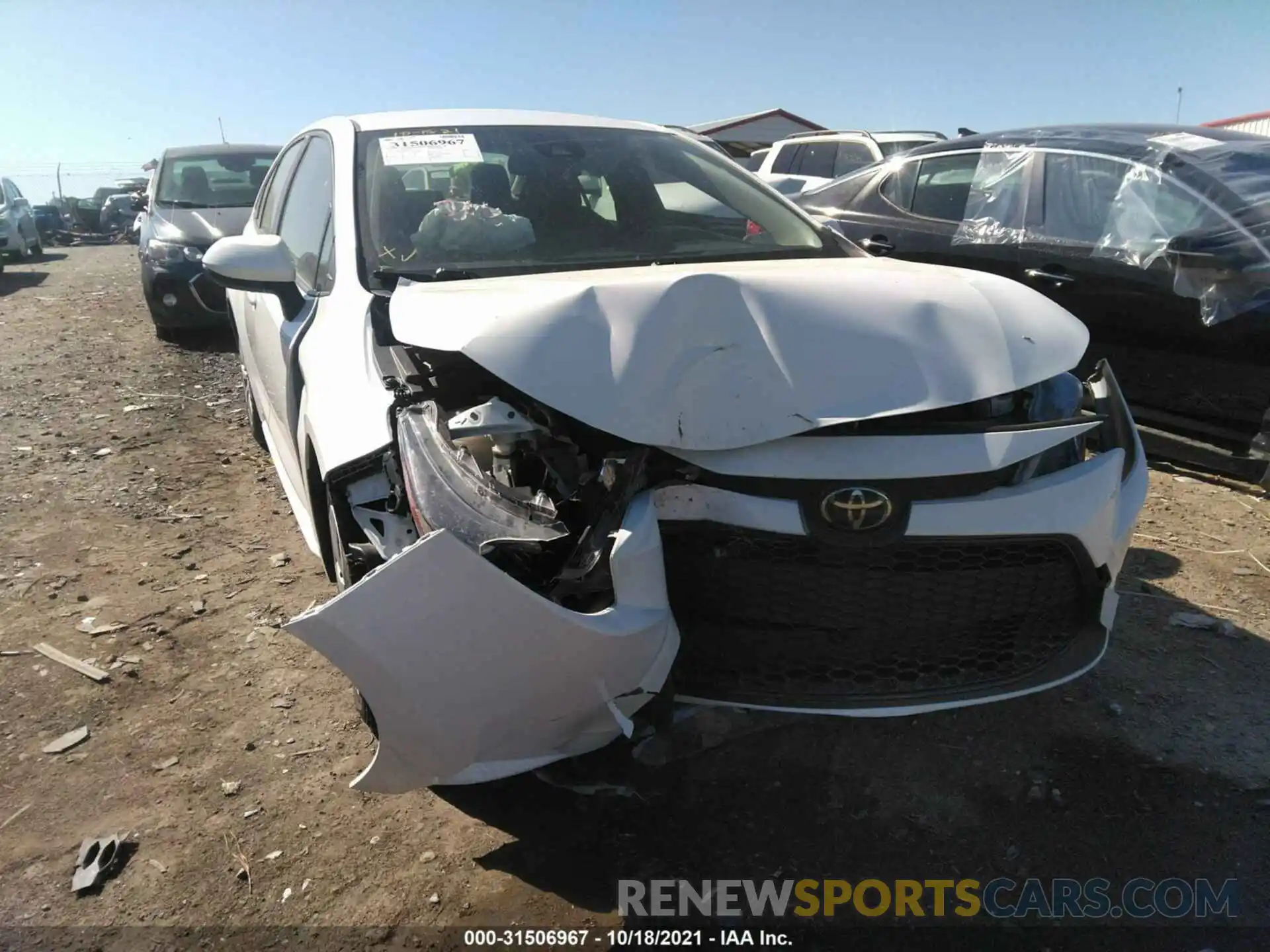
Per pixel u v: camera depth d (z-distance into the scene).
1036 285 5.32
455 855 2.34
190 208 8.38
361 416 2.44
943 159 6.16
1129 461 2.65
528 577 2.02
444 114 3.75
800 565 2.20
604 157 3.59
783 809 2.51
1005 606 2.32
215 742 2.75
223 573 3.79
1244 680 3.06
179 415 5.98
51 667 3.11
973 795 2.57
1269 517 4.32
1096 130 5.59
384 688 1.88
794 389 2.20
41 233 23.56
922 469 2.16
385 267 2.97
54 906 2.19
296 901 2.21
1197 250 4.64
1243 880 2.28
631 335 2.20
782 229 3.50
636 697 2.09
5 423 5.77
